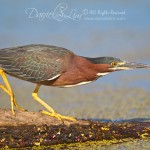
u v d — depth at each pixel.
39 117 15.15
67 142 14.56
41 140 14.37
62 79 15.56
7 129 14.48
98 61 15.70
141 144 14.57
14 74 15.51
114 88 24.00
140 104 21.14
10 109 15.36
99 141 14.82
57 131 14.63
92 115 19.38
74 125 14.98
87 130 14.91
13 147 14.12
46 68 15.32
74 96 22.97
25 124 14.73
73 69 15.50
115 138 14.98
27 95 23.06
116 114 19.39
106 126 15.26
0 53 15.59
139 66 15.77
